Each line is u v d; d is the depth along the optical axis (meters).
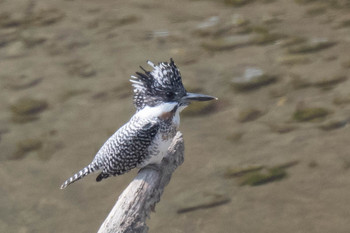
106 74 16.47
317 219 11.03
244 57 16.77
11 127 14.59
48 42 18.42
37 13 20.42
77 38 18.53
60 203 12.09
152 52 17.41
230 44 17.53
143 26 19.03
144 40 18.12
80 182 12.66
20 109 15.25
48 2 21.30
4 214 11.88
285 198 11.59
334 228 10.79
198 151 13.16
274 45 17.23
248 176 12.28
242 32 18.16
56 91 15.90
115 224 6.71
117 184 12.52
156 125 7.88
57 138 14.09
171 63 8.06
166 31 18.58
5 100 15.66
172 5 20.42
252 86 15.39
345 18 18.41
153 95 8.09
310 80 15.40
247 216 11.27
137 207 6.95
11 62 17.44
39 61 17.41
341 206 11.26
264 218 11.19
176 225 11.23
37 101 15.53
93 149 13.64
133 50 17.59
